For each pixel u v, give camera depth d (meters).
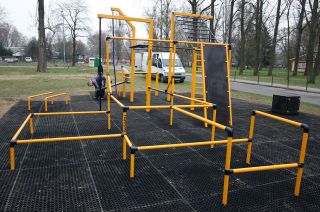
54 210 3.06
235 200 3.40
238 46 57.69
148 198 3.38
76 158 4.59
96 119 7.40
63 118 7.40
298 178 3.55
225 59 8.04
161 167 4.34
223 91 7.71
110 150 5.01
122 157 4.68
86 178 3.86
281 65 79.81
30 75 23.12
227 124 7.22
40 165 4.26
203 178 3.99
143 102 10.62
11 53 79.50
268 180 4.02
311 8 24.64
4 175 3.88
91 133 6.07
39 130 6.17
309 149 5.48
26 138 5.56
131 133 6.18
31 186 3.59
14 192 3.43
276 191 3.69
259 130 6.84
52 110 8.56
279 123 7.64
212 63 7.82
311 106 11.29
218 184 3.82
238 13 30.97
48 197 3.33
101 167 4.25
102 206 3.16
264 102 11.78
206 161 4.66
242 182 3.91
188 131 6.50
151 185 3.72
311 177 4.16
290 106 8.95
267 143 5.79
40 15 26.31
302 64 56.19
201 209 3.18
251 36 53.25
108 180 3.82
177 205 3.24
